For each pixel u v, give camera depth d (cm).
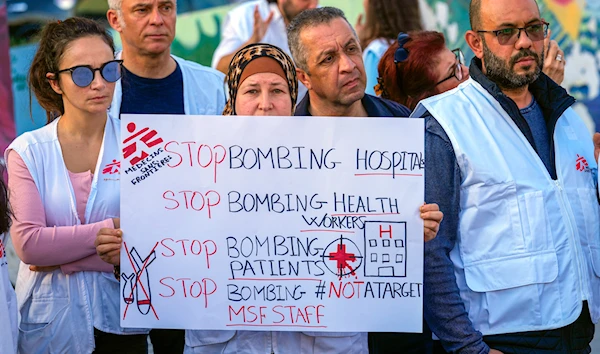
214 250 350
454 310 350
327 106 411
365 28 644
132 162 348
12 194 374
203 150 348
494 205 351
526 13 355
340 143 346
